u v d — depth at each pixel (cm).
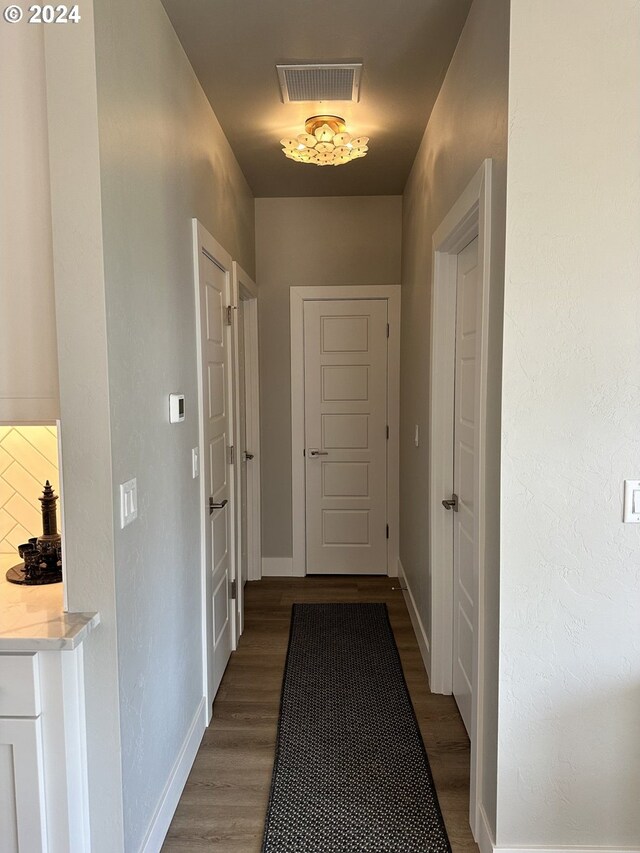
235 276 321
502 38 162
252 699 273
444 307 264
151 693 178
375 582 426
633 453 164
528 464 164
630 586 166
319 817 197
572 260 160
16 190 152
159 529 187
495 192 170
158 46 189
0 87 150
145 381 174
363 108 272
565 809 171
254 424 421
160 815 184
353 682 286
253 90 253
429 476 280
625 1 155
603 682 168
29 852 146
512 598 167
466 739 240
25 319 155
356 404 428
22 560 193
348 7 197
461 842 187
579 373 162
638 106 157
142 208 172
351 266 418
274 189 397
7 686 141
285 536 438
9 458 198
